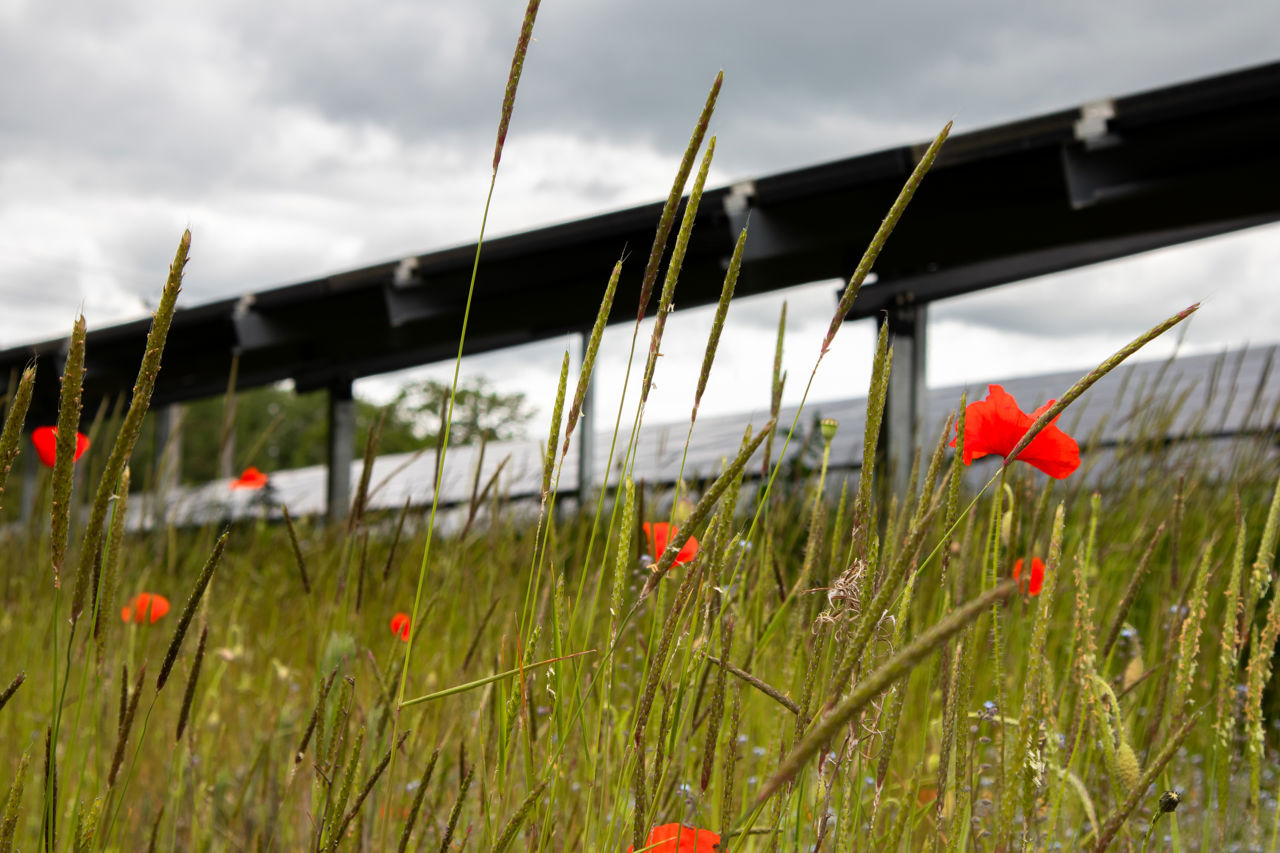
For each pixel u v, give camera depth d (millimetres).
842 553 979
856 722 791
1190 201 5797
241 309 8258
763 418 9555
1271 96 4969
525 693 928
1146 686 1565
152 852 1102
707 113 738
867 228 6180
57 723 714
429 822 1150
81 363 646
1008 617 1312
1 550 2818
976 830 1007
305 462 41969
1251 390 8344
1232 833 1408
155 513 2104
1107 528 2811
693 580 773
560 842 1124
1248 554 2957
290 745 1717
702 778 803
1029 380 13000
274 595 2871
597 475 7043
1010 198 5816
